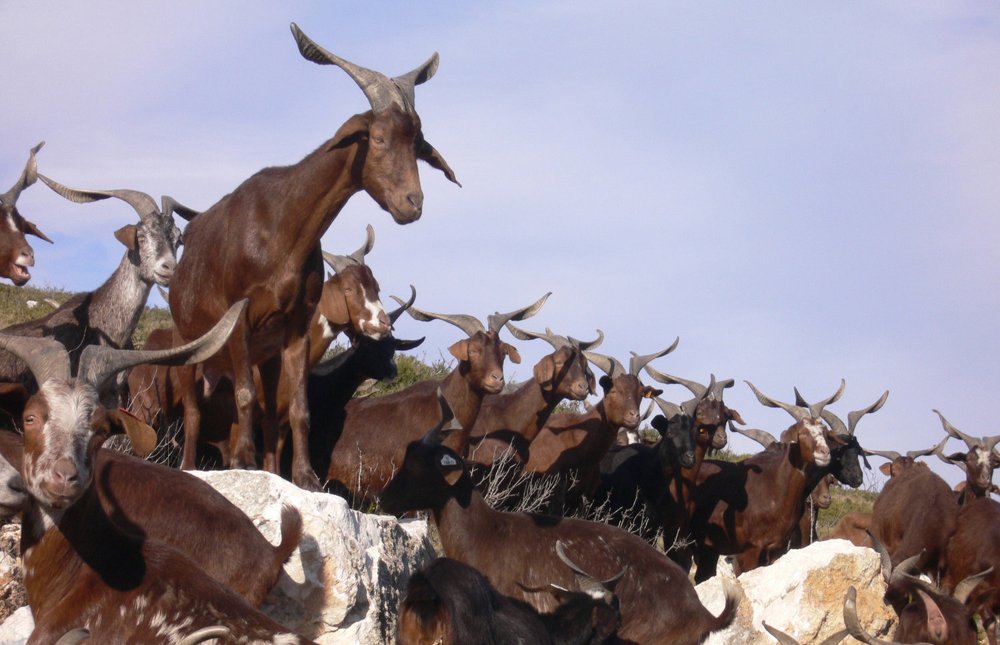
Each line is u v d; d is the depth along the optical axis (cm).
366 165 785
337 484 1115
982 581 1342
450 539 853
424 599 595
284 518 649
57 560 524
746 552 1466
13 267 1038
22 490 542
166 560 541
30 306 1969
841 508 2180
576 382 1214
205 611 517
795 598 964
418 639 594
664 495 1404
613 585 726
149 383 1050
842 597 978
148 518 628
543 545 857
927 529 1416
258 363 883
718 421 1409
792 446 1438
